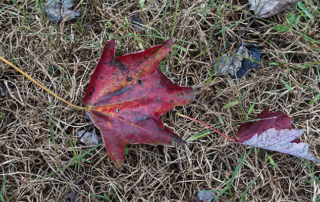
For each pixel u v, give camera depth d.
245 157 0.53
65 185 0.53
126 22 0.52
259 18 0.55
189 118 0.53
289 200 0.54
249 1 0.55
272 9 0.54
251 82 0.55
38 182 0.52
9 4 0.54
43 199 0.52
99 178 0.53
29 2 0.54
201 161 0.53
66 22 0.54
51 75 0.54
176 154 0.54
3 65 0.53
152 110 0.50
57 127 0.53
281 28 0.53
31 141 0.53
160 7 0.55
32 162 0.53
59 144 0.52
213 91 0.54
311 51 0.55
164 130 0.50
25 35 0.54
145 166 0.53
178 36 0.55
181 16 0.55
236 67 0.54
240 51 0.55
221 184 0.53
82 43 0.54
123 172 0.53
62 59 0.53
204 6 0.55
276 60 0.55
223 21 0.55
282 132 0.51
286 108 0.55
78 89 0.53
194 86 0.54
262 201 0.54
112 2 0.55
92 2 0.54
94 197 0.53
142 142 0.50
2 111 0.53
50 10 0.54
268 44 0.56
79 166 0.53
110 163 0.53
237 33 0.55
